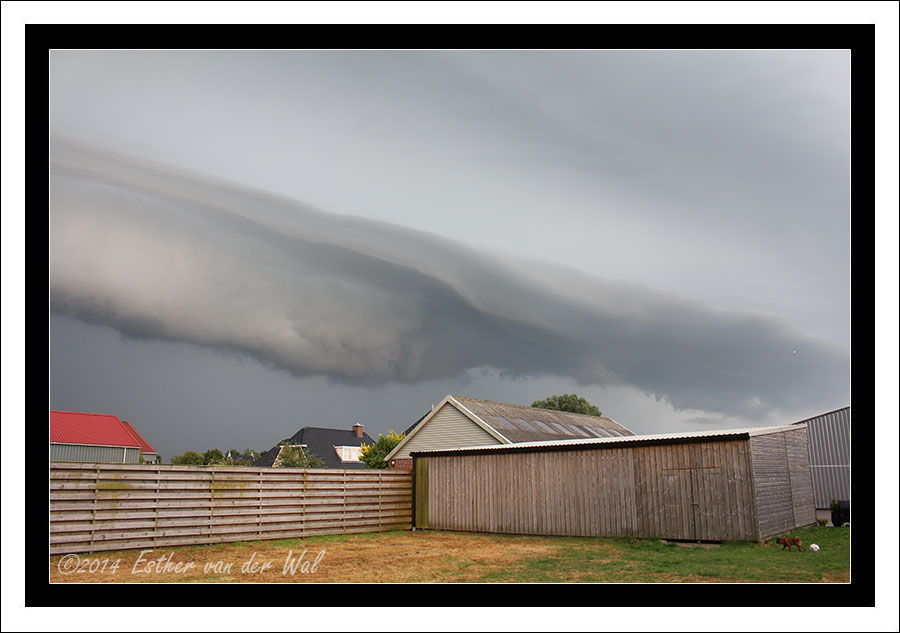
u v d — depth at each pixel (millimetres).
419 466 17625
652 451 13594
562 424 27625
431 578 8945
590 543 13203
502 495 15781
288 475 14555
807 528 15672
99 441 32188
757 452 12898
